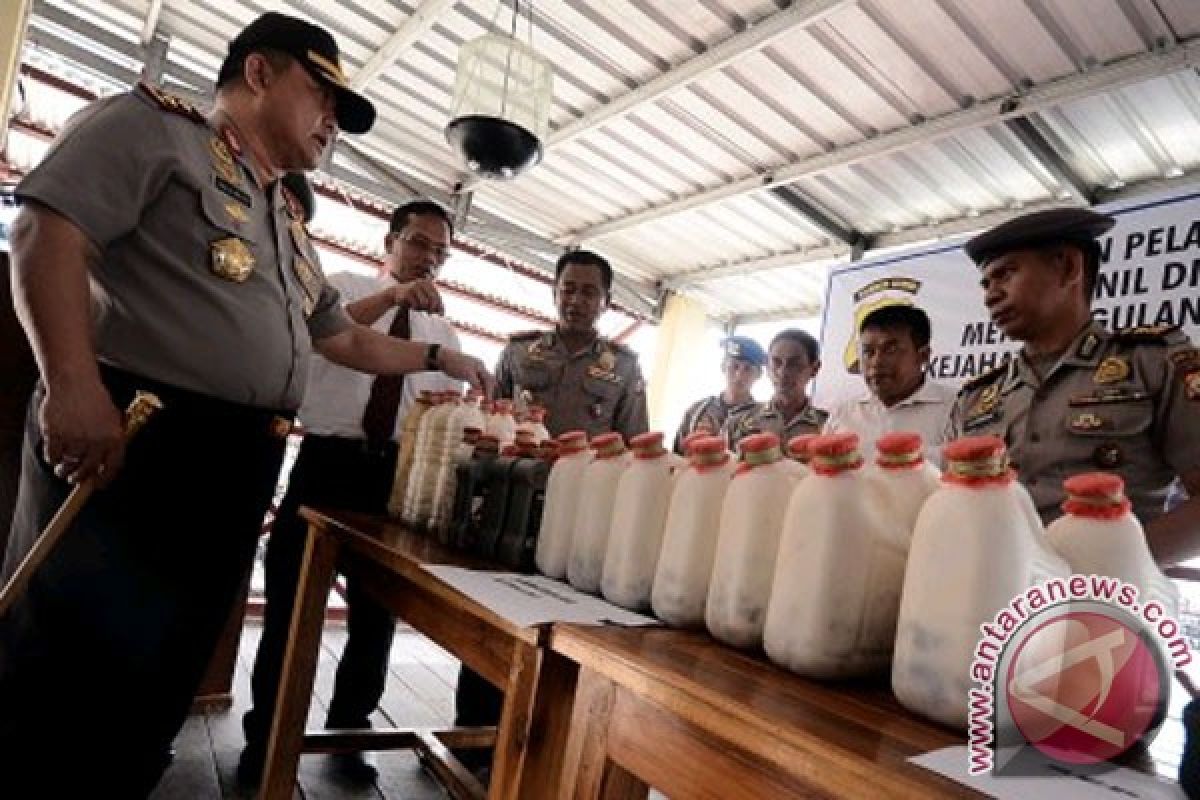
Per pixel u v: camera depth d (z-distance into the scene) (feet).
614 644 2.51
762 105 12.74
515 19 11.73
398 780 6.50
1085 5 9.13
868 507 2.41
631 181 16.47
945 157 12.74
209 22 13.67
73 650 3.53
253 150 4.24
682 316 21.17
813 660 2.32
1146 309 8.57
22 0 7.51
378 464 7.19
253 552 4.35
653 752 2.29
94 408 3.28
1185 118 10.39
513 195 18.08
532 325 22.09
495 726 6.89
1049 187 12.74
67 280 3.27
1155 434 4.49
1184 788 1.69
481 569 3.77
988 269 4.91
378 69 13.80
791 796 1.87
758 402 10.72
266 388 4.11
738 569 2.68
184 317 3.74
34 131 14.99
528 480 3.99
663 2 10.98
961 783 1.57
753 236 17.65
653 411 20.75
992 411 5.29
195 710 7.47
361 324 6.14
